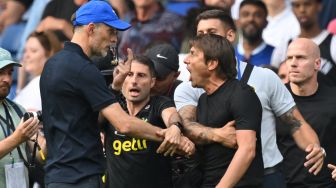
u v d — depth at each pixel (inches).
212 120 855.7
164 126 892.6
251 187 853.2
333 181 994.1
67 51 843.4
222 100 852.0
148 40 1294.3
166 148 853.8
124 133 845.2
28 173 935.7
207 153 858.8
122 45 1298.0
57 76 837.8
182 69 1070.4
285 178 994.7
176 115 871.1
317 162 903.7
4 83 928.3
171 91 972.6
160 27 1298.0
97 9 845.8
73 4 1339.8
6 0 1528.1
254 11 1222.3
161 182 889.5
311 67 1003.9
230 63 853.2
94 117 847.7
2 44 1460.4
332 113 1000.2
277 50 1222.3
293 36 1258.6
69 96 837.8
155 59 936.3
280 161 917.2
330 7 1314.0
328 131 1000.2
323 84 1038.4
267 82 909.8
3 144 879.7
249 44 1227.9
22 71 1305.4
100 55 851.4
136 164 885.8
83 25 845.2
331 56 1160.8
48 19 1334.9
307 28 1194.6
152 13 1306.6
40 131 954.7
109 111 839.7
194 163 871.7
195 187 873.5
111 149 894.4
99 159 851.4
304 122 924.6
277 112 919.7
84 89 834.8
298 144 927.0
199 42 855.1
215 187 844.6
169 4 1397.6
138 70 888.9
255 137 841.5
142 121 850.1
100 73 843.4
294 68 1002.7
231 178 828.6
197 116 873.5
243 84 853.8
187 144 851.4
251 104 841.5
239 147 836.0
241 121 839.7
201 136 851.4
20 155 928.3
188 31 1211.2
